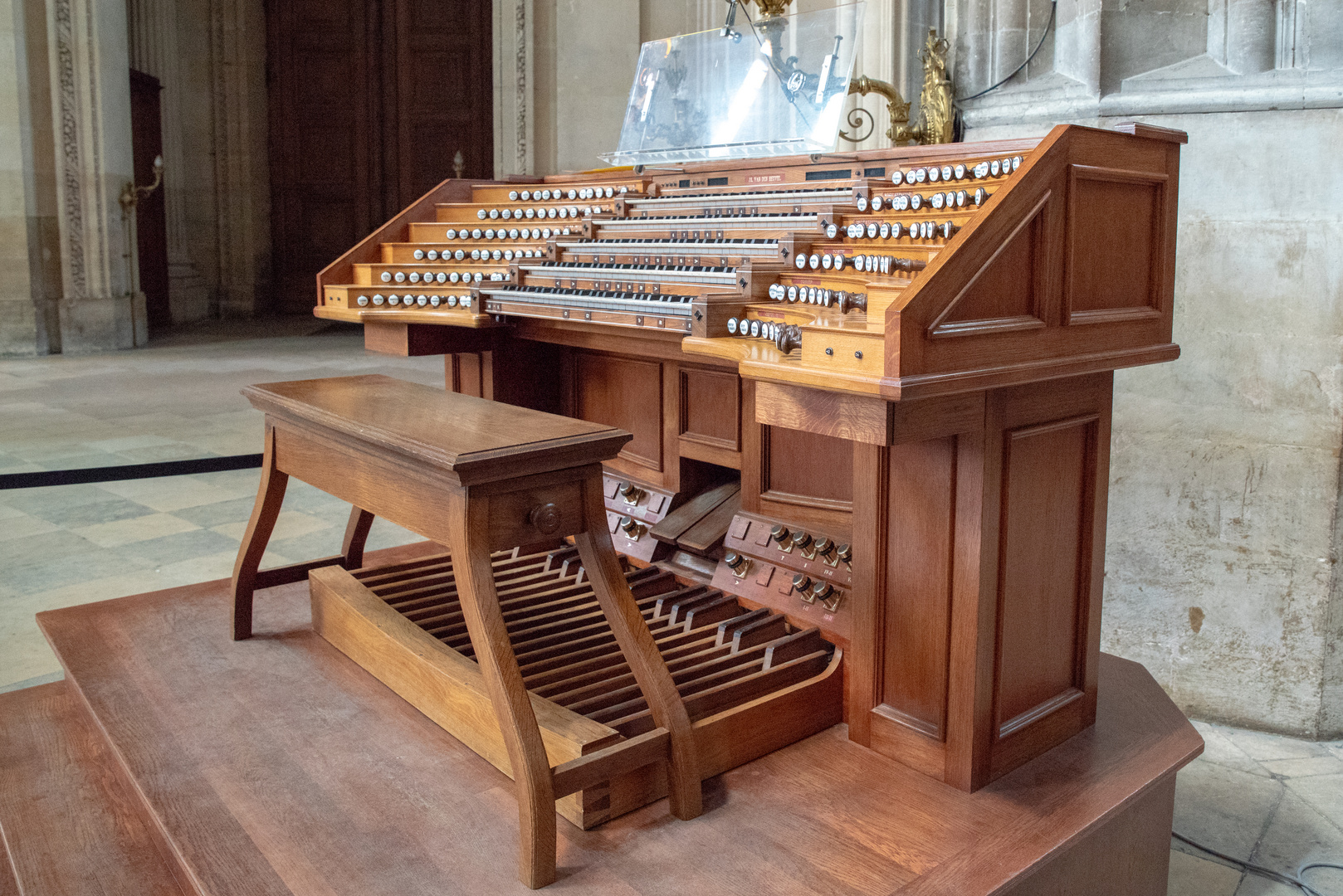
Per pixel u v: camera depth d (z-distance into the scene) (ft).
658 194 11.96
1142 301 7.71
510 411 7.82
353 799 6.97
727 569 9.63
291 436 8.85
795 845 6.47
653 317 9.11
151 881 6.73
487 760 7.46
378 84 49.60
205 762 7.43
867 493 7.36
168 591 11.00
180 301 47.75
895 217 8.64
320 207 51.24
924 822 6.69
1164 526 11.62
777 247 9.04
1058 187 6.72
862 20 10.58
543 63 33.78
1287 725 11.32
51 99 35.09
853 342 6.24
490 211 13.28
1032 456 7.04
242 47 49.16
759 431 9.55
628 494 11.19
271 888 6.04
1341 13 10.18
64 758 8.32
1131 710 8.30
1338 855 9.16
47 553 15.16
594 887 6.06
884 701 7.56
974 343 6.33
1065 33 11.60
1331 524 10.77
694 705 7.47
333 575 9.83
